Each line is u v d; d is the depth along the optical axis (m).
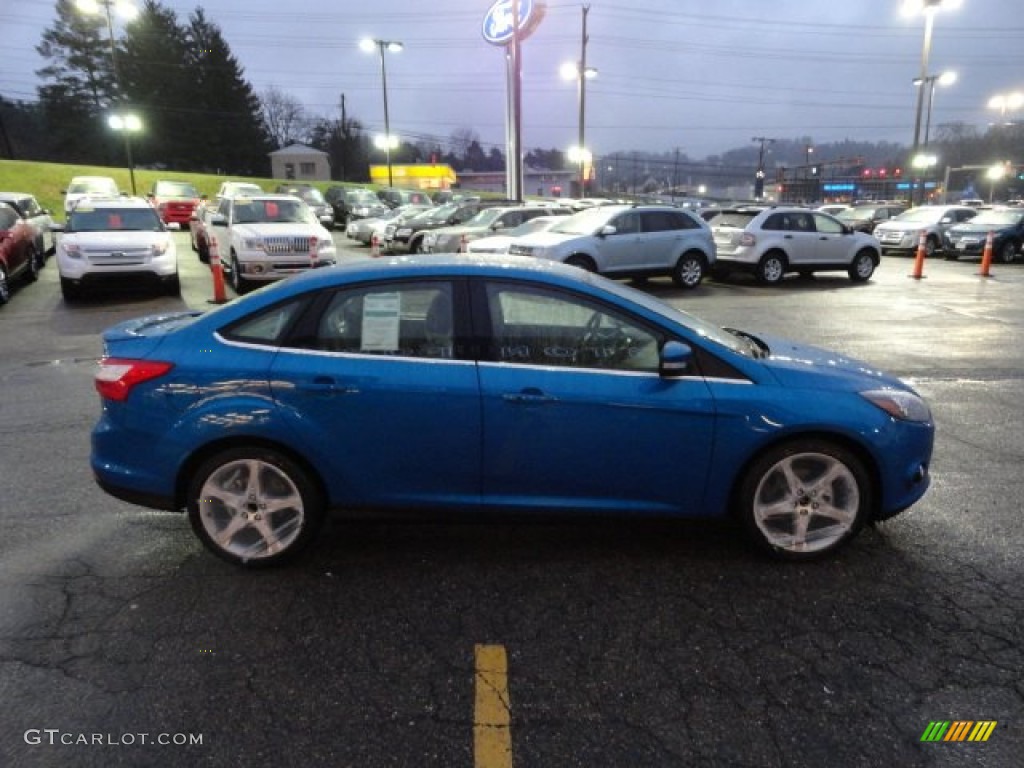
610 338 3.46
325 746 2.41
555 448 3.41
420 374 3.37
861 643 2.97
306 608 3.23
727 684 2.72
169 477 3.43
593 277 3.79
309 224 13.26
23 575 3.51
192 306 11.77
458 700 2.63
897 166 96.31
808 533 3.60
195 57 70.12
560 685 2.71
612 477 3.47
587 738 2.45
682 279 14.52
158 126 67.44
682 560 3.66
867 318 11.09
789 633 3.04
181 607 3.23
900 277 17.11
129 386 3.40
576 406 3.36
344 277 3.48
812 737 2.46
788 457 3.48
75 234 12.20
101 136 66.38
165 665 2.82
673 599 3.30
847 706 2.61
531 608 3.23
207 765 2.32
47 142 85.38
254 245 12.25
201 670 2.79
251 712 2.57
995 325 10.50
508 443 3.40
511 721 2.53
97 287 12.02
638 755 2.38
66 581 3.46
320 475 3.43
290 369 3.36
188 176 47.81
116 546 3.81
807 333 9.86
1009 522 4.07
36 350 8.69
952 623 3.12
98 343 9.07
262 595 3.34
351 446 3.40
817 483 3.55
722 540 3.87
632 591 3.37
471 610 3.21
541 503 3.50
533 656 2.89
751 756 2.38
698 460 3.45
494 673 2.78
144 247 12.05
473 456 3.42
